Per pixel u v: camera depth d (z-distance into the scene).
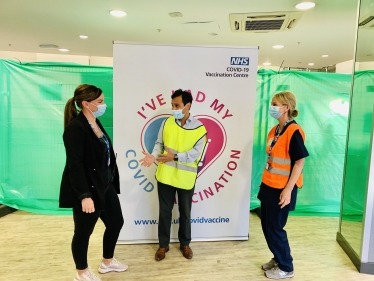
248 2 3.00
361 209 2.38
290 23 3.66
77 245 1.90
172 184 2.32
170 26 4.03
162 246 2.44
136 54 2.47
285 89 3.36
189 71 2.53
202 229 2.74
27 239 2.76
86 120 1.85
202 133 2.30
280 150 2.06
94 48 5.84
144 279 2.17
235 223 2.77
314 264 2.43
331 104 3.41
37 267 2.30
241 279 2.20
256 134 3.39
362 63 2.53
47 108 3.32
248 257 2.51
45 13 3.55
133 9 3.34
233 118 2.62
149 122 2.56
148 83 2.51
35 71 3.27
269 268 2.31
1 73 3.23
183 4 3.12
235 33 4.29
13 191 3.37
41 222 3.15
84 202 1.76
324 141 3.46
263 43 4.86
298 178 2.05
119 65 2.47
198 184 2.67
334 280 2.21
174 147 2.29
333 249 2.68
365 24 2.51
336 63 6.92
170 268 2.32
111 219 2.10
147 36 4.66
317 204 3.54
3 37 4.90
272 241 2.17
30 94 3.29
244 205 2.75
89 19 3.78
